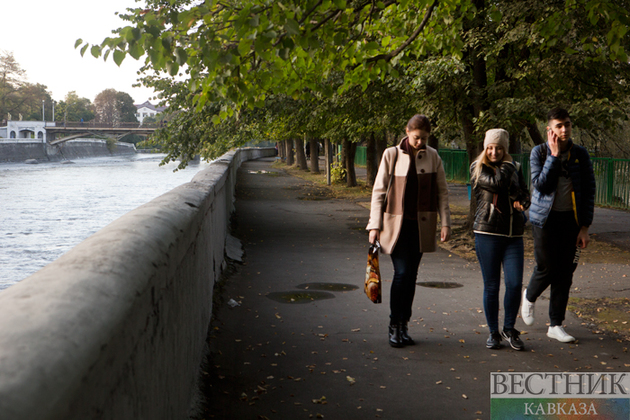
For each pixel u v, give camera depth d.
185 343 2.94
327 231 12.12
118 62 3.81
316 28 4.58
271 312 5.62
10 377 0.79
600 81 11.10
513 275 4.62
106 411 1.18
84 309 1.12
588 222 4.67
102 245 1.66
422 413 3.39
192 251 3.32
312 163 37.41
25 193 46.50
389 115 13.66
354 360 4.29
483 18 10.42
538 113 9.92
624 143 18.58
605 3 5.79
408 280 4.64
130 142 199.50
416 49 6.94
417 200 4.64
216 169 8.64
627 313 5.68
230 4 4.06
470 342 4.78
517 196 4.61
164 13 3.86
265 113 14.16
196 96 4.49
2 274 19.75
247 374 3.95
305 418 3.28
